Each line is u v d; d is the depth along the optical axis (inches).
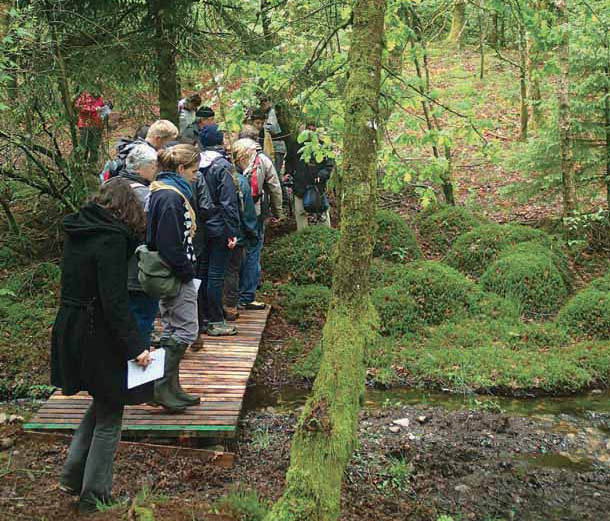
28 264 340.2
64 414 198.7
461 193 481.4
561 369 266.4
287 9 272.7
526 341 295.0
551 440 221.6
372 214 121.6
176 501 155.3
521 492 190.9
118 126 404.2
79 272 138.2
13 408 224.2
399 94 198.1
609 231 393.1
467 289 320.5
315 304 316.5
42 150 328.8
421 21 263.4
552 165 406.9
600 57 370.0
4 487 160.2
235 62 234.8
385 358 275.9
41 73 304.2
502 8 214.4
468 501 184.7
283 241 364.2
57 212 365.1
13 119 311.3
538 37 217.8
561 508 184.1
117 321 137.0
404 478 191.9
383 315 302.4
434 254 397.7
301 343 291.6
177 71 383.2
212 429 188.9
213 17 361.4
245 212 267.4
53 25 315.6
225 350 253.4
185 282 180.7
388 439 215.9
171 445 190.7
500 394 256.7
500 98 654.5
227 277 279.4
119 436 148.3
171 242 172.7
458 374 264.4
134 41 346.6
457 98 593.3
